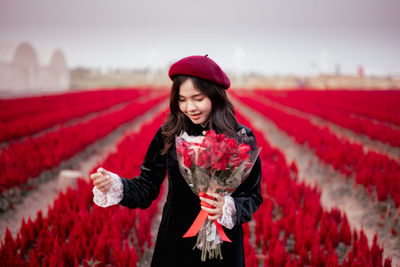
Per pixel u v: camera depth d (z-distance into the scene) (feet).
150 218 14.16
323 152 23.80
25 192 17.47
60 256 9.13
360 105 61.62
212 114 5.03
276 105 73.67
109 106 61.46
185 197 5.08
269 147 23.95
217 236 4.91
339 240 11.80
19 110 43.86
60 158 21.84
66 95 82.58
